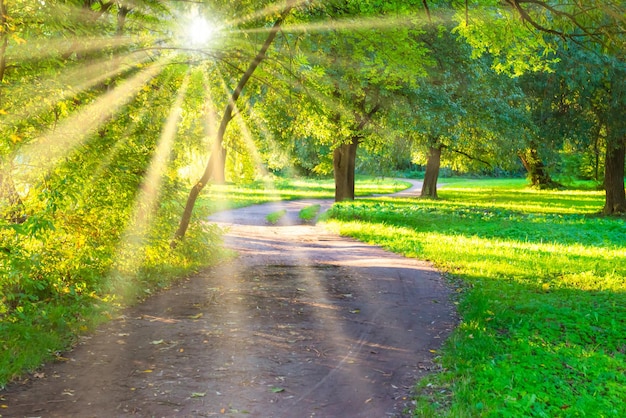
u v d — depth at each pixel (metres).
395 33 13.49
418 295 10.46
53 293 8.49
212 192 45.03
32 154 8.18
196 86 14.35
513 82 30.34
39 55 7.51
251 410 5.29
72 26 7.49
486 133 36.88
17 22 6.93
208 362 6.57
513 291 10.51
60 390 5.63
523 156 57.47
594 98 27.28
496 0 10.71
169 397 5.53
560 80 28.00
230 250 15.62
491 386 5.78
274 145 22.86
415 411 5.23
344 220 25.06
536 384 5.89
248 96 15.05
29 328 6.96
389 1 13.25
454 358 6.77
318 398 5.61
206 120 15.85
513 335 7.70
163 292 10.27
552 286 11.18
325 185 65.75
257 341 7.43
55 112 8.27
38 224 7.12
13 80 7.66
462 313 9.12
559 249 16.70
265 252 16.19
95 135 9.52
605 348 7.38
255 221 27.42
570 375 6.30
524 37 10.85
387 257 15.20
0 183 8.23
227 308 9.20
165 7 12.15
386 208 28.83
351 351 7.13
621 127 27.17
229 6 11.79
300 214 30.88
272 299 9.93
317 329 8.09
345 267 13.49
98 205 9.55
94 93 9.52
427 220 24.92
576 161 63.16
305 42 13.54
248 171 31.48
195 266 12.84
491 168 48.00
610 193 30.58
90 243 9.19
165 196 11.66
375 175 44.91
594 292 10.67
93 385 5.78
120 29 11.08
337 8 12.95
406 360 6.82
